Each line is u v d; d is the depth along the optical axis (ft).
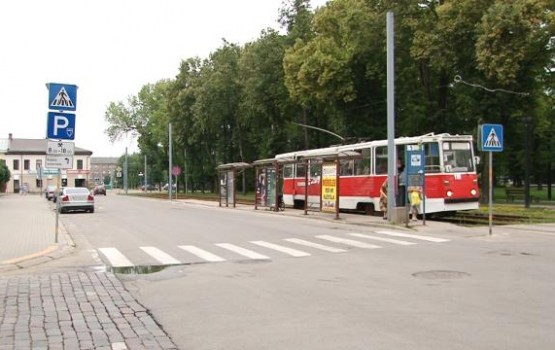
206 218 88.63
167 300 28.55
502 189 217.97
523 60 103.35
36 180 391.04
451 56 108.17
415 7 115.24
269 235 60.95
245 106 176.24
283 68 149.18
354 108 133.59
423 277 34.27
